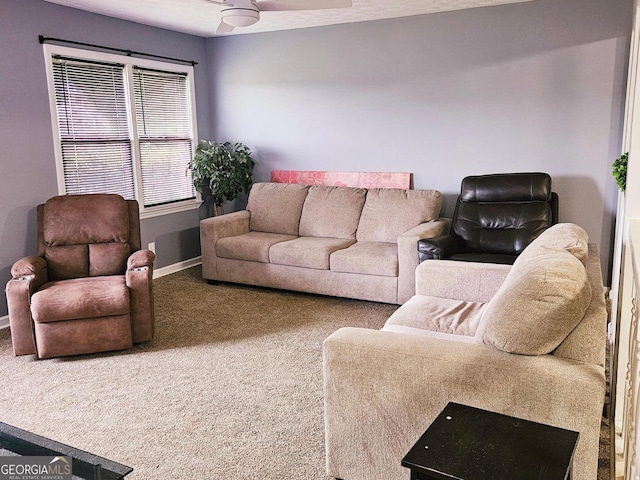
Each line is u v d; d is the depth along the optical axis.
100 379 3.22
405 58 5.09
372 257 4.43
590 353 1.82
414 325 2.77
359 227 5.12
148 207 5.49
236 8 3.18
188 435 2.60
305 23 5.28
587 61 4.41
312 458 2.39
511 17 4.60
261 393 3.01
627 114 3.58
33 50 4.27
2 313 4.21
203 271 5.26
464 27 4.79
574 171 4.62
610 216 4.56
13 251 4.26
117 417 2.78
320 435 2.57
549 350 1.85
